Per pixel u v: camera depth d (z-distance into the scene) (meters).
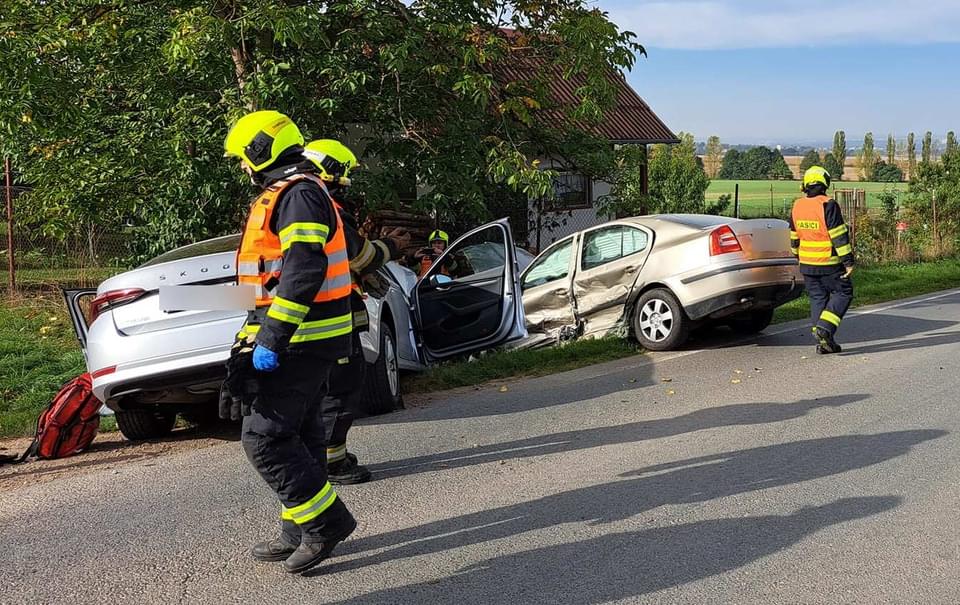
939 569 3.77
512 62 12.10
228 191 10.30
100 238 12.49
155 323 5.81
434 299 9.04
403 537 4.31
